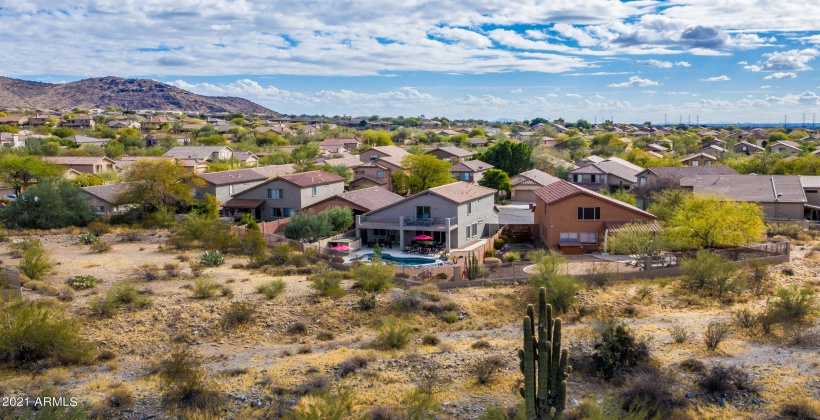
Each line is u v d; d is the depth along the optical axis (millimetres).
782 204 60969
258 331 30547
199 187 67750
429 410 19641
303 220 52000
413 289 36219
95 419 19250
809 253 44688
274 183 65000
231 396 21656
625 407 19812
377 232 54594
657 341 27125
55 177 70250
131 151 136125
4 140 141250
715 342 26094
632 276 39688
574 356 24203
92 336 28297
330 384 22531
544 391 14250
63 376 23766
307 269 41344
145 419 19672
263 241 47312
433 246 50281
